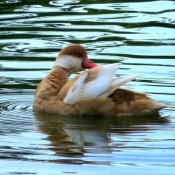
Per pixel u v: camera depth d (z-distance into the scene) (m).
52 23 21.62
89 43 19.58
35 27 21.23
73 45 15.09
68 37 20.20
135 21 21.77
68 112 14.27
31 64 17.78
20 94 15.66
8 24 21.55
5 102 15.16
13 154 12.08
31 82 16.44
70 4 24.11
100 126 13.55
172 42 19.52
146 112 14.18
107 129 13.34
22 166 11.65
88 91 14.14
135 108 14.12
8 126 13.52
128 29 20.92
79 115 14.29
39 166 11.59
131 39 19.89
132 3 24.05
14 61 18.03
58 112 14.36
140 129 13.33
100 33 20.53
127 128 13.40
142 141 12.59
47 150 12.22
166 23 21.44
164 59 18.00
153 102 14.20
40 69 17.39
